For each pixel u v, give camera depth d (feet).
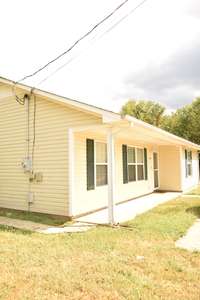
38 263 14.01
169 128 120.67
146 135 31.58
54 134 27.25
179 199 38.75
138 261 14.26
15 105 30.83
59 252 15.64
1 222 24.26
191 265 13.80
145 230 20.51
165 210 29.32
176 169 49.85
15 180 30.32
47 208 27.22
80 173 27.09
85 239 18.26
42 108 28.40
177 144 48.75
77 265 13.71
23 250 15.97
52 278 12.21
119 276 12.41
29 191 28.91
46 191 27.45
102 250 16.01
